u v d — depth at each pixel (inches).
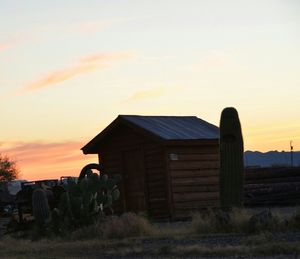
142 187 885.8
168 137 850.1
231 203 664.4
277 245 451.2
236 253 443.8
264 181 1015.6
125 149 917.8
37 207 692.1
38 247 586.9
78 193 689.0
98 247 549.0
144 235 618.5
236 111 676.7
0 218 1259.8
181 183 852.6
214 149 891.4
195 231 609.9
